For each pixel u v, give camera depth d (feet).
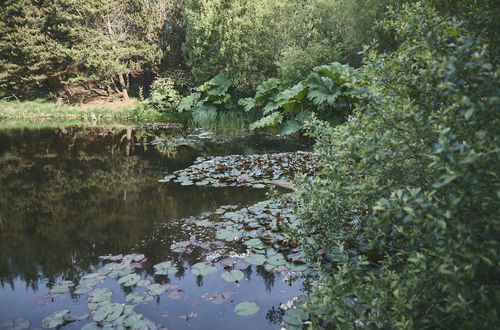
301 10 42.29
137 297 7.67
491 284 5.29
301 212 8.77
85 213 13.46
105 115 52.54
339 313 5.55
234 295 7.86
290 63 34.73
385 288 5.64
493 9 6.40
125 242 10.77
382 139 5.92
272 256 9.51
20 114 52.85
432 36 5.24
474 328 4.66
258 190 15.67
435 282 5.25
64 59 54.90
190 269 9.04
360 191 6.28
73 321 6.92
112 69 55.11
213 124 39.91
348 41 35.32
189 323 6.86
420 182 6.33
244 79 42.83
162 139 31.99
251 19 42.01
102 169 20.84
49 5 54.39
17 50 56.13
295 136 31.04
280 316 7.07
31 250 10.40
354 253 8.80
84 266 9.33
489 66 4.10
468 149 4.15
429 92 5.87
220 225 11.84
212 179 17.65
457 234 4.32
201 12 44.47
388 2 27.76
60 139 32.55
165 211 13.42
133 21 57.11
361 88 6.38
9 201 15.15
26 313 7.25
